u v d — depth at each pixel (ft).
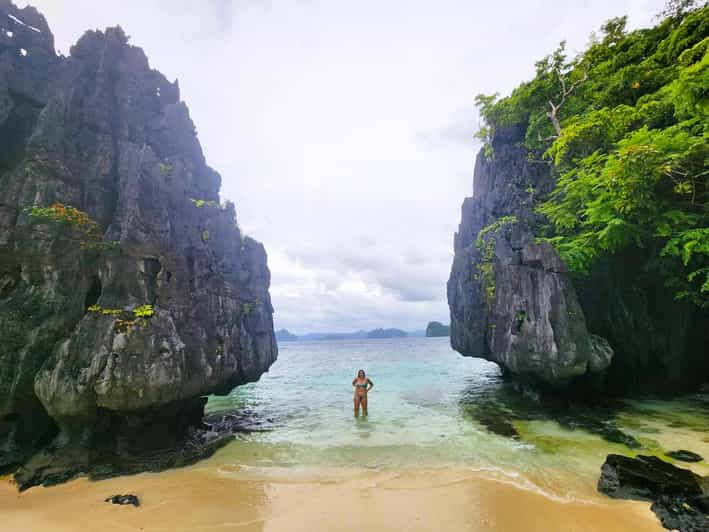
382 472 28.89
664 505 21.16
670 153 38.01
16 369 30.81
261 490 25.93
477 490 24.89
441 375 95.40
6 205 34.06
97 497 24.93
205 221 47.50
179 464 30.99
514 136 75.15
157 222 37.22
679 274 48.88
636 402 49.24
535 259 45.29
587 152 53.78
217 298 44.01
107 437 31.37
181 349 33.09
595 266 54.19
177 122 53.42
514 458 30.83
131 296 33.73
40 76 44.16
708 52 32.71
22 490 26.14
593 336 45.06
